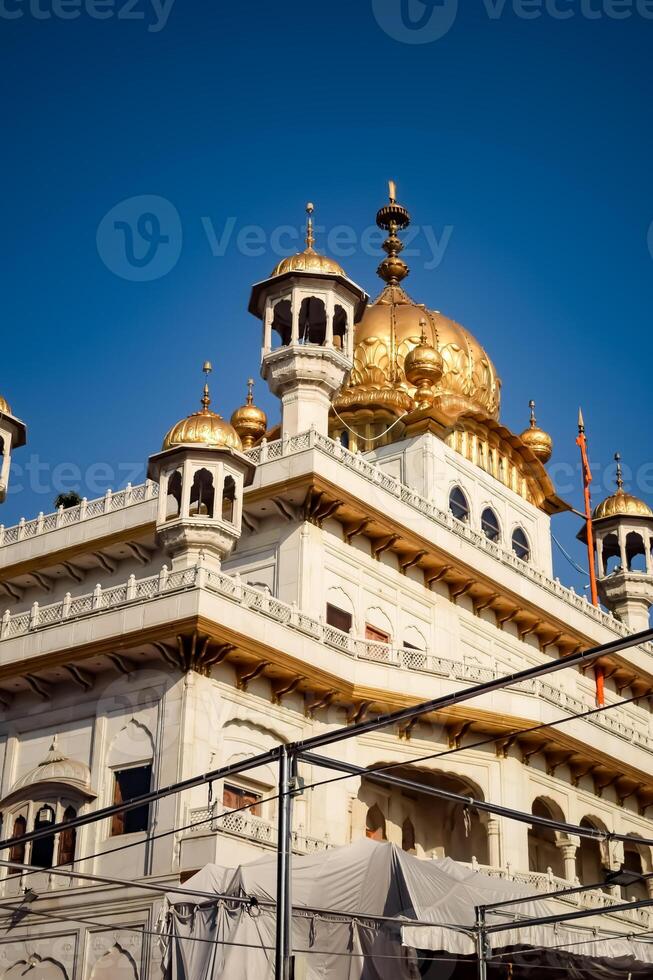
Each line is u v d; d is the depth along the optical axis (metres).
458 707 39.56
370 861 27.11
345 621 42.31
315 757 20.48
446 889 27.09
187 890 25.16
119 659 36.69
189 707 35.06
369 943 26.83
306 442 42.62
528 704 41.00
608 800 44.72
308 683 37.81
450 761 39.59
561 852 42.31
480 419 52.72
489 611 48.31
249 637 36.22
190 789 34.25
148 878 33.47
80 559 46.69
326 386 45.50
